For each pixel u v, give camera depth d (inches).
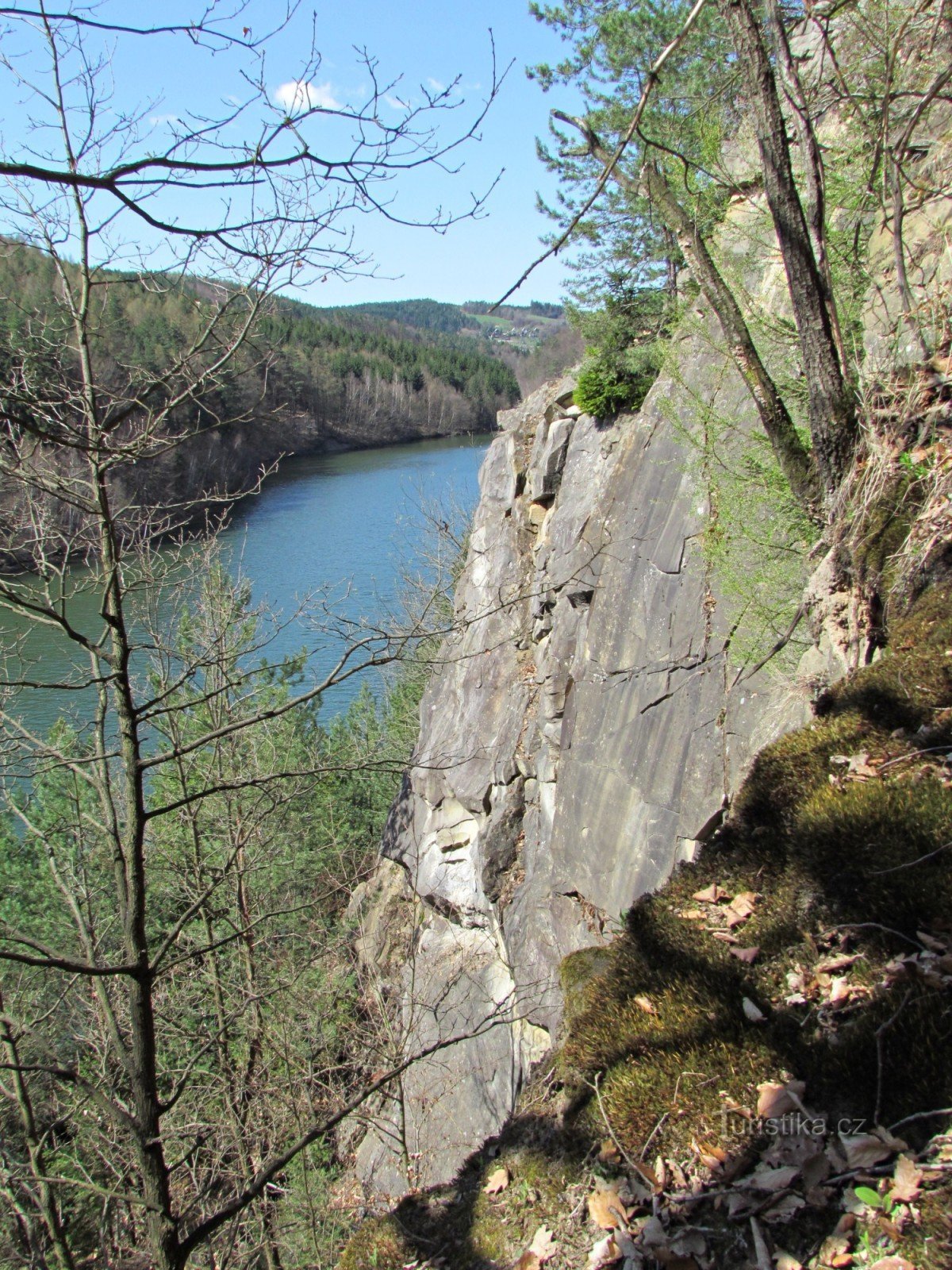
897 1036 134.0
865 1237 110.1
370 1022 442.9
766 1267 114.5
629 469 421.4
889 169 242.5
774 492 280.5
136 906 190.9
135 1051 192.5
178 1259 185.9
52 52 169.9
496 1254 154.0
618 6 449.7
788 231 210.7
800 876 179.0
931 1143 116.8
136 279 190.1
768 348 308.0
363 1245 180.9
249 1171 376.8
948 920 151.0
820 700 226.5
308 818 615.5
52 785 457.4
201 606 384.8
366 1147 483.5
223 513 295.0
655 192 231.6
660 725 356.5
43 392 185.2
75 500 182.7
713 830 318.0
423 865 559.5
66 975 380.5
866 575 238.8
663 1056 158.6
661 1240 127.9
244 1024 404.8
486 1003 473.4
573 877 398.6
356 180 120.6
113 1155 366.6
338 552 1206.9
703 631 344.5
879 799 182.2
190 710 472.4
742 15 196.1
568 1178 155.1
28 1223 308.3
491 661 530.0
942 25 240.1
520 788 490.0
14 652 236.5
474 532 585.9
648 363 449.4
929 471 231.6
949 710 197.6
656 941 187.9
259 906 516.4
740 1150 134.2
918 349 244.7
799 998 154.3
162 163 100.7
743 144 310.7
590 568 428.1
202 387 193.8
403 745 892.0
